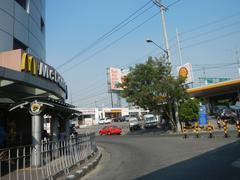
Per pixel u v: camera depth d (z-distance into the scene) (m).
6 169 8.96
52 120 17.08
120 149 22.08
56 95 22.27
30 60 16.55
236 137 21.70
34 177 9.98
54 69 20.92
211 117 57.25
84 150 15.47
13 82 15.18
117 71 81.75
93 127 74.19
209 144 18.77
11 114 19.86
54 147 11.62
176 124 36.38
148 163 13.69
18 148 9.45
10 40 19.19
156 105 36.91
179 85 35.28
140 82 36.59
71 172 12.03
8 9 19.28
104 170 13.31
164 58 36.19
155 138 28.58
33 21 23.47
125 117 86.81
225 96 71.69
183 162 12.82
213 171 10.10
